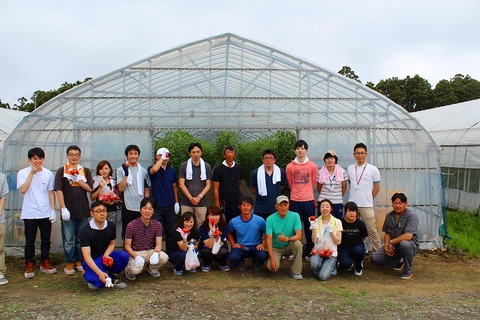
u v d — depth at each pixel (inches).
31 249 296.2
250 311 235.3
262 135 619.8
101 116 363.6
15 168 357.4
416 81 1640.0
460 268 326.0
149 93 375.2
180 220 300.7
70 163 301.4
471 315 232.2
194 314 230.5
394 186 381.4
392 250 304.7
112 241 271.6
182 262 299.0
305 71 377.1
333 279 296.0
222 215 313.0
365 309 239.6
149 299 252.7
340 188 328.5
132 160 313.9
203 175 324.8
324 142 379.6
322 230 295.7
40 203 296.4
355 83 370.3
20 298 255.1
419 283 289.1
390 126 382.6
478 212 552.7
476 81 1670.8
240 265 312.2
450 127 661.3
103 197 300.0
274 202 324.5
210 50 378.6
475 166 569.9
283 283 285.9
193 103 406.3
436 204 383.6
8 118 710.5
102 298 254.4
